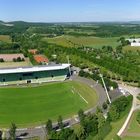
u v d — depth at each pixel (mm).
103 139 139250
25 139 140250
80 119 156000
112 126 156375
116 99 196375
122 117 170125
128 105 190750
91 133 143375
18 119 168250
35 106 190875
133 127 156125
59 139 130750
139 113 169375
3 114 175375
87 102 199875
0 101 198375
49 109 185625
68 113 178500
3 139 132000
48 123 144125
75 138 131625
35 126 157500
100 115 157750
